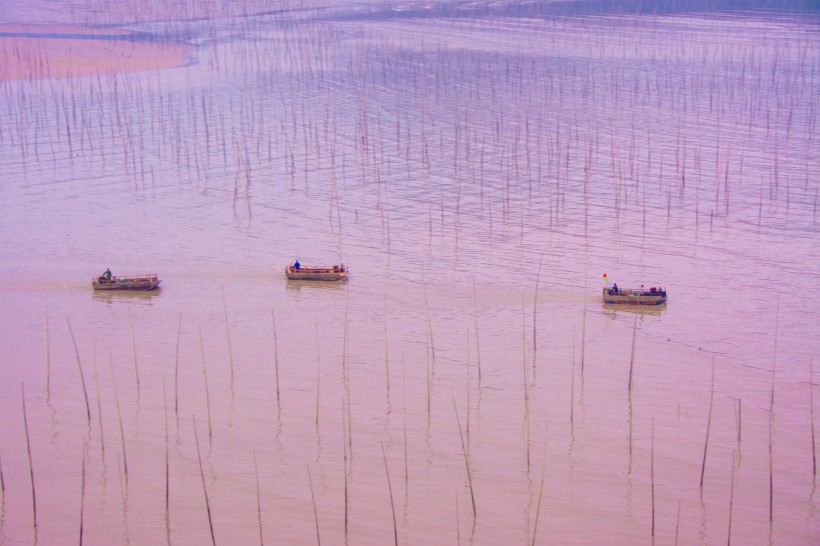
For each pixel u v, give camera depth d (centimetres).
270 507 4903
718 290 7588
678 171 10694
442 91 14600
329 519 4819
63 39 19850
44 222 9200
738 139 11994
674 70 15962
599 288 7631
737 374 6259
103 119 13225
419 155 11388
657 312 7181
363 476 5172
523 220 9244
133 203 9800
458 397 5969
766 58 16912
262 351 6594
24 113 13550
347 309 7256
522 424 5666
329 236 8856
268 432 5578
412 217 9356
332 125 12731
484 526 4769
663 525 4788
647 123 12769
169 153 11594
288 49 18362
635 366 6353
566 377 6219
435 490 5044
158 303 7388
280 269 8062
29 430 5603
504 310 7231
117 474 5178
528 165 10938
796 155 11288
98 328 6950
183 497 4984
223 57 17900
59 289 7644
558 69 16038
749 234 8825
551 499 4972
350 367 6353
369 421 5694
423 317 7125
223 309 7281
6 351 6600
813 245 8544
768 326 6938
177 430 5603
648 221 9200
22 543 4638
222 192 10162
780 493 5022
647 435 5553
